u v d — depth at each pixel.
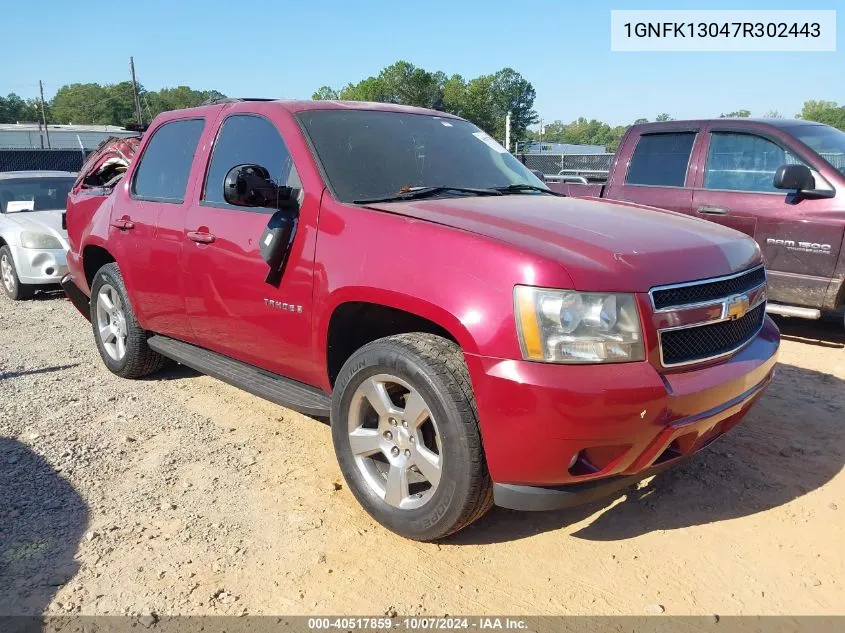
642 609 2.72
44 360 5.87
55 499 3.49
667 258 2.88
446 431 2.83
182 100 129.12
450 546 3.13
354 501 3.51
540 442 2.63
